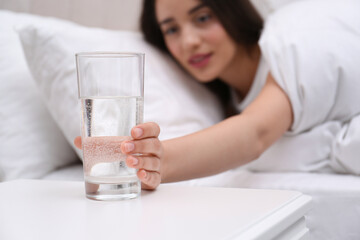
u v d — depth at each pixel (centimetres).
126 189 60
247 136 89
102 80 58
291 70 101
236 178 101
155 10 136
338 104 104
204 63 133
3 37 126
